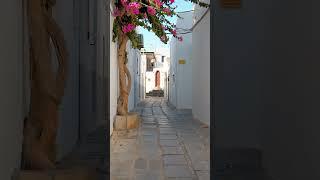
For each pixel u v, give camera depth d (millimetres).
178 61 19719
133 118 10938
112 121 10328
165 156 7016
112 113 10453
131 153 7258
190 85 19625
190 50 19406
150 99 32969
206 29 11492
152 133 10094
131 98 19125
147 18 10508
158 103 26609
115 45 11688
